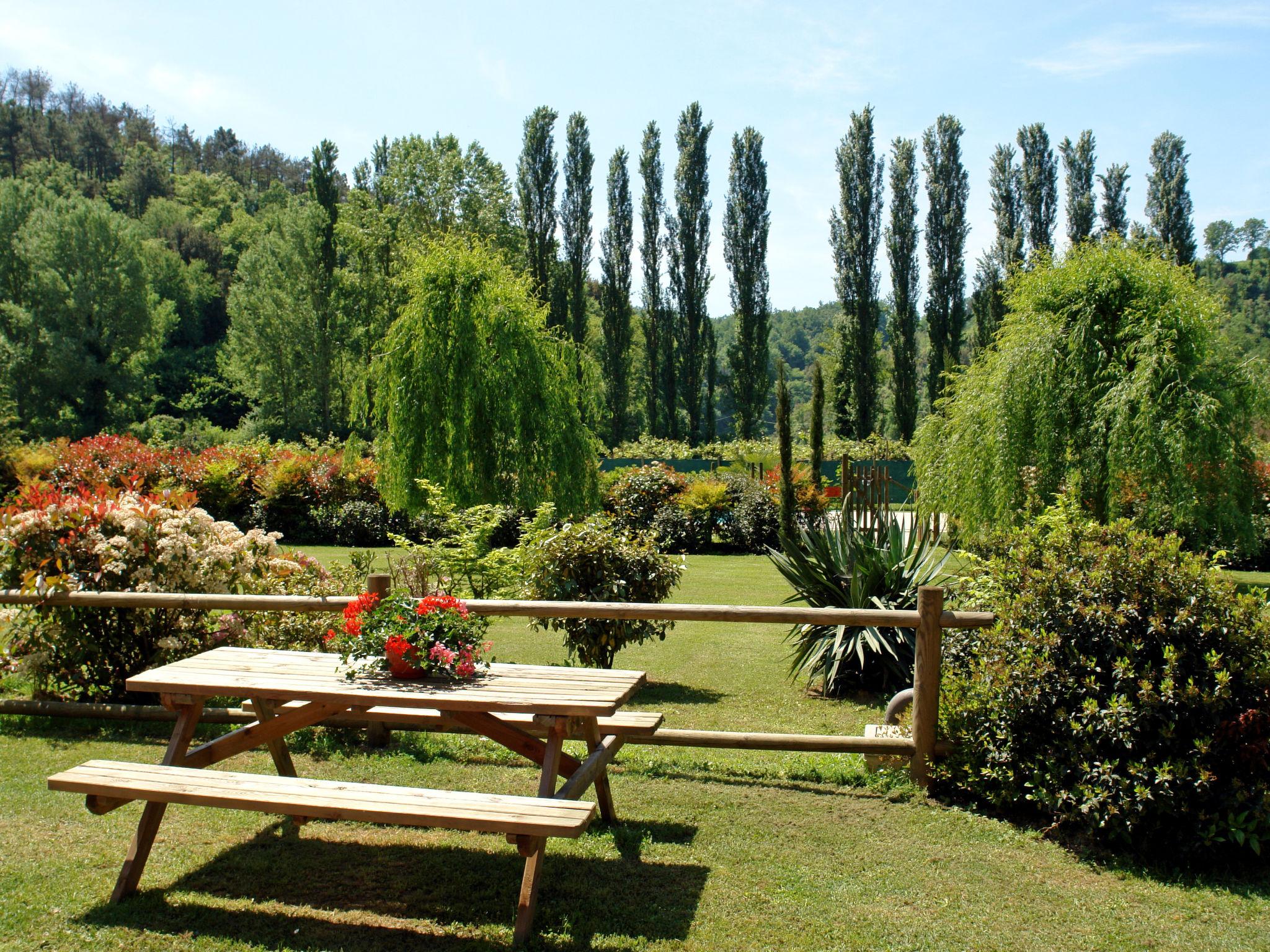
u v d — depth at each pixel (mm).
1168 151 41031
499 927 2857
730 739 4320
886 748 4164
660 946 2740
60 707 5082
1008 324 15070
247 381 50250
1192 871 3314
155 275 62281
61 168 77500
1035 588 3867
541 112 42781
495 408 15477
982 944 2771
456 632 3541
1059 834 3611
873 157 40031
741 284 42719
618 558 7074
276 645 5797
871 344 40719
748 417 43156
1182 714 3408
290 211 49094
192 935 2775
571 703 3049
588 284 55188
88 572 5406
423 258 16031
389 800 2834
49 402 46125
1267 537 16453
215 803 2857
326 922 2883
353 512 20438
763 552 20047
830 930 2852
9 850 3377
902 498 28922
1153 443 13133
